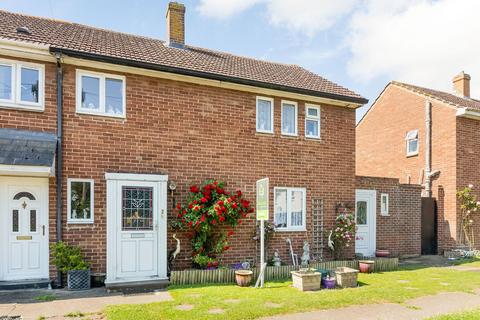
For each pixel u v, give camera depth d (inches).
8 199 318.0
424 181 626.2
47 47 320.8
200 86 398.9
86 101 347.9
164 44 482.3
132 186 348.2
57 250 312.8
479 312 253.9
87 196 339.0
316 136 467.8
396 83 701.9
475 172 601.9
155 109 373.7
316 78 536.7
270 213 427.8
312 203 455.5
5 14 407.8
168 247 366.0
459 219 580.7
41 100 329.1
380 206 552.4
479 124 613.0
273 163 434.9
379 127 740.0
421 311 264.1
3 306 255.4
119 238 337.7
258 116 434.3
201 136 395.2
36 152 302.2
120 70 357.4
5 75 320.8
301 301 279.6
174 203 373.7
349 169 487.5
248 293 303.3
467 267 470.0
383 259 445.4
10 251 316.2
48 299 276.4
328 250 460.1
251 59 566.9
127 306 254.1
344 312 258.7
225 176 405.1
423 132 635.5
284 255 430.9
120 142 355.3
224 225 392.8
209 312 244.5
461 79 764.6
